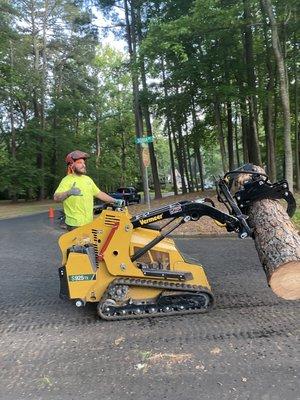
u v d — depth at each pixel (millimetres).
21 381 3684
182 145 30609
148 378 3617
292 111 22016
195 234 10703
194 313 5102
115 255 4992
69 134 43000
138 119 21891
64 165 42781
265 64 19266
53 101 41312
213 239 10203
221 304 5387
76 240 5129
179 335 4477
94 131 49594
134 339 4441
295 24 15508
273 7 13938
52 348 4336
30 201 39375
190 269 5188
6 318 5297
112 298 4984
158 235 5305
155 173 25469
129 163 52281
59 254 9609
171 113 21938
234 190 5695
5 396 3443
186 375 3629
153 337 4465
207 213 5090
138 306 5027
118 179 49531
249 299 5531
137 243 5113
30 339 4590
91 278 4984
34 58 41438
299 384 3406
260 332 4449
